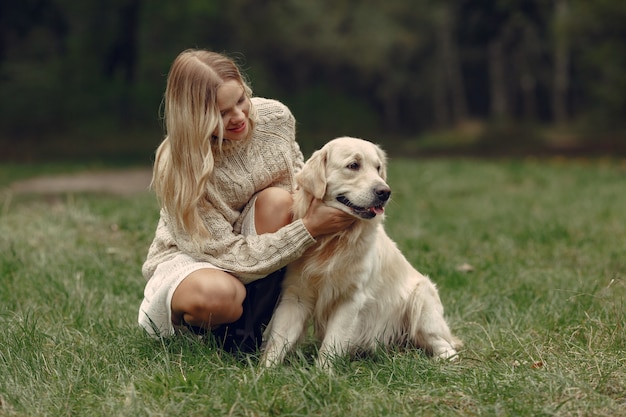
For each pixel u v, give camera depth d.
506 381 2.92
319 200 3.32
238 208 3.46
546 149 23.30
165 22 28.80
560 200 9.59
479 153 22.45
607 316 3.90
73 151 20.92
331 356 3.28
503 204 9.42
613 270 5.32
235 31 32.81
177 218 3.24
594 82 26.33
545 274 5.13
